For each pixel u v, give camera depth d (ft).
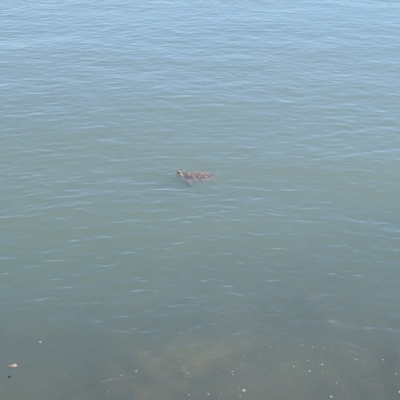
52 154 105.91
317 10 189.16
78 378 61.16
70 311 70.33
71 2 197.06
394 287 74.59
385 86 135.23
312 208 91.40
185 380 60.85
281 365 62.69
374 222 88.12
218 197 93.91
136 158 105.09
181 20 177.99
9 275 76.13
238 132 114.42
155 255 80.43
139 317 69.51
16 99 126.72
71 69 142.61
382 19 180.96
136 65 145.28
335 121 119.14
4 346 65.05
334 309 70.79
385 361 63.16
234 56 151.23
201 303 71.77
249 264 78.79
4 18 179.32
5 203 91.61
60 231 85.20
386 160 105.29
